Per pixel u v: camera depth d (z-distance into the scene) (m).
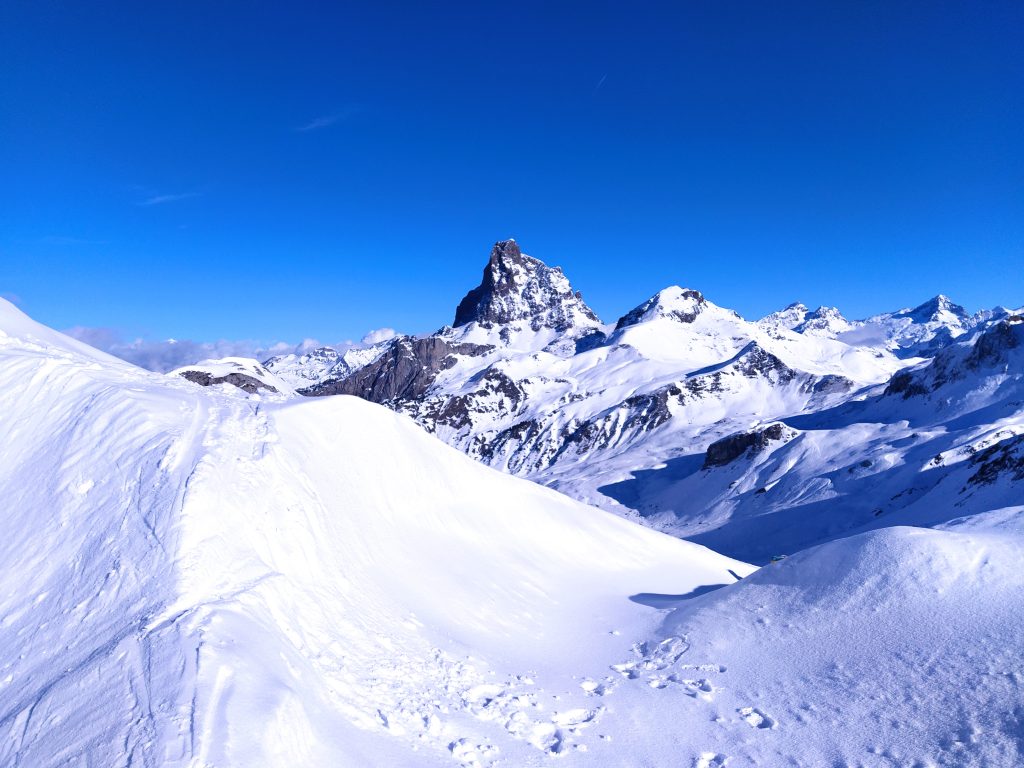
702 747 13.95
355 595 18.62
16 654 11.88
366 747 11.21
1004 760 12.12
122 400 20.09
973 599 17.34
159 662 10.66
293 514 19.11
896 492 90.94
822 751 13.44
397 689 14.34
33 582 13.80
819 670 16.77
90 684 10.38
